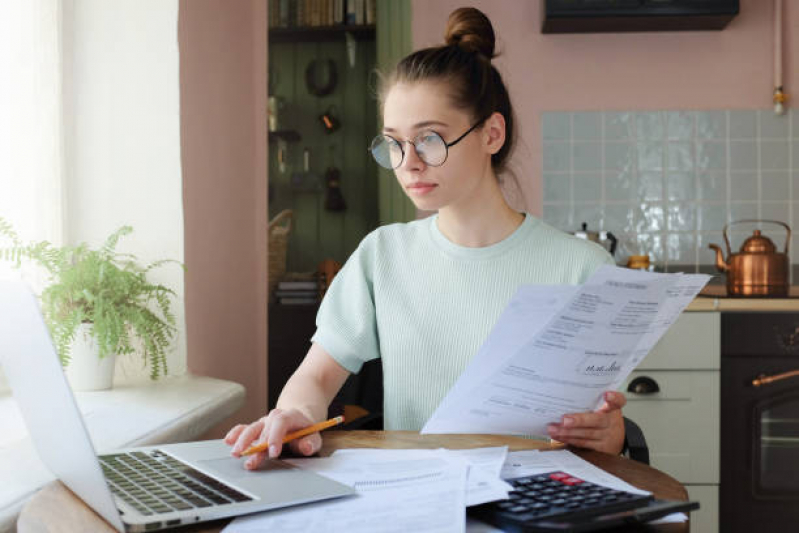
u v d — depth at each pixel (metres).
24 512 0.71
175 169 1.77
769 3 3.11
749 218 3.14
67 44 1.77
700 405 2.52
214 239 2.05
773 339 2.51
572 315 0.76
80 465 0.64
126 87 1.77
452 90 1.03
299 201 3.49
